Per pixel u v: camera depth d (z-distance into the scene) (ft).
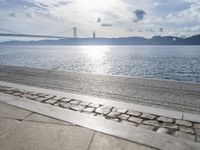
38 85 25.85
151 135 9.71
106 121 11.49
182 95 20.30
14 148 8.43
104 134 9.84
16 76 33.24
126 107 14.67
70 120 11.58
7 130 10.12
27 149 8.37
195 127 11.04
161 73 63.82
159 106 16.69
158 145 8.73
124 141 9.13
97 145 8.79
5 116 12.05
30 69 43.19
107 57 153.17
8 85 22.88
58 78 31.27
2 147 8.50
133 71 68.28
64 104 15.58
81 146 8.68
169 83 26.43
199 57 145.28
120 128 10.53
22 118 11.78
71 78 31.37
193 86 24.48
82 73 37.09
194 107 16.38
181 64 93.61
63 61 107.76
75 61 109.40
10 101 15.26
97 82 27.76
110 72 65.21
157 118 12.42
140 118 12.47
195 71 68.69
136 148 8.52
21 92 19.45
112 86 25.05
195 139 9.60
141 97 19.62
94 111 13.92
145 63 98.78
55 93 19.08
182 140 9.18
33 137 9.43
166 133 10.28
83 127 10.64
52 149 8.41
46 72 38.32
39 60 111.14
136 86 24.88
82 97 17.62
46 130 10.21
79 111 13.94
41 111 13.03
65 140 9.20
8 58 122.21
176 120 12.06
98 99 16.96
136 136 9.59
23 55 159.74
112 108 14.55
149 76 57.47
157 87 24.16
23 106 14.03
